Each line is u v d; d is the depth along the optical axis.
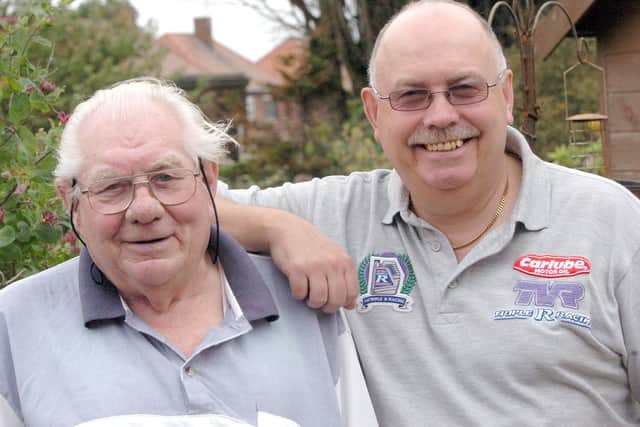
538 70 12.79
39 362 2.84
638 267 3.09
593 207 3.16
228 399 2.82
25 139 3.66
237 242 3.11
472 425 3.05
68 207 2.90
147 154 2.77
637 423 3.25
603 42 7.48
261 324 2.98
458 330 3.11
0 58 3.82
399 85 3.10
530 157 3.28
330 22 17.00
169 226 2.79
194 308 2.97
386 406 3.14
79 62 18.52
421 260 3.22
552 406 3.06
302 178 15.80
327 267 3.03
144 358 2.84
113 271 2.84
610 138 7.50
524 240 3.17
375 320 3.21
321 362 3.01
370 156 13.76
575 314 3.06
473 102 3.07
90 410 2.74
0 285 3.73
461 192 3.14
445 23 3.09
